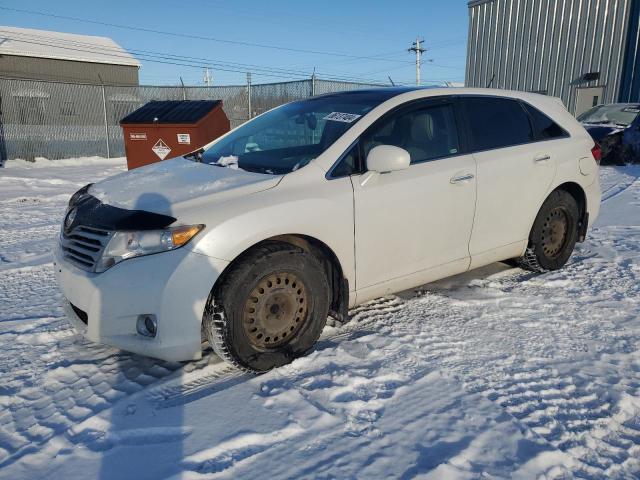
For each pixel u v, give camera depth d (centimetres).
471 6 2223
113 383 289
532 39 1961
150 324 273
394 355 313
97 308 271
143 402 268
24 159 1702
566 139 451
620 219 668
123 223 273
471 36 2247
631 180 973
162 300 265
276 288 292
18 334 353
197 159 392
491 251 406
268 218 285
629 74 1655
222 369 303
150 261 266
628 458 226
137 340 271
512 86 2072
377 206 328
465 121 391
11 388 285
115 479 212
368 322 363
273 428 244
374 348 322
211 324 279
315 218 302
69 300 290
